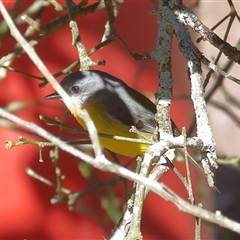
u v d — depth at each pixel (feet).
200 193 34.24
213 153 19.40
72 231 39.47
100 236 39.88
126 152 30.58
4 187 39.37
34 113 39.60
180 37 21.43
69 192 31.58
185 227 41.34
